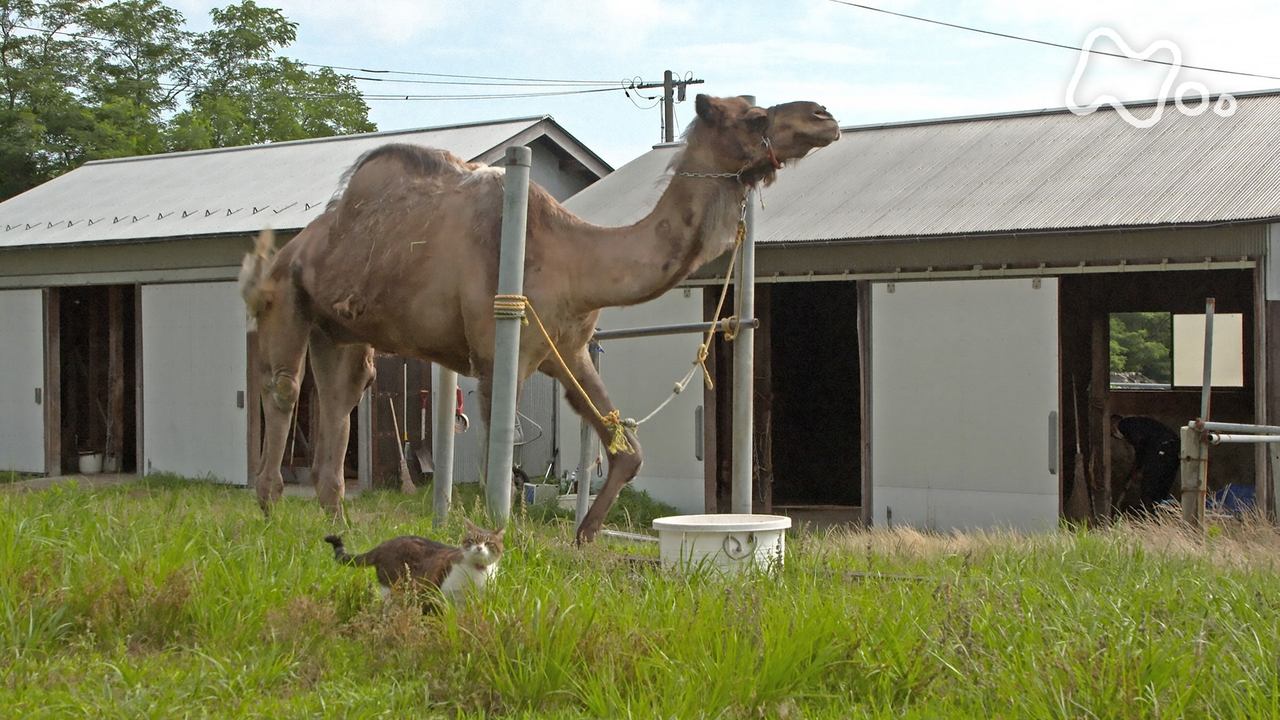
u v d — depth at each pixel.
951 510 15.69
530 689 5.11
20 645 5.62
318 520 9.02
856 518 18.06
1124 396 18.33
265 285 9.77
